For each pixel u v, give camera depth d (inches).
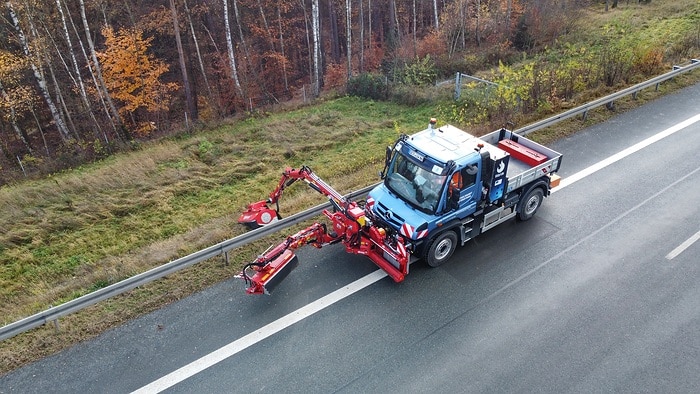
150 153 654.5
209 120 859.4
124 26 989.8
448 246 386.0
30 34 879.1
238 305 354.0
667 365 307.6
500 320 341.1
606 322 338.3
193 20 1079.6
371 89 838.5
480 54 958.4
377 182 508.1
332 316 344.2
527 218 437.1
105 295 337.4
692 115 615.8
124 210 505.0
